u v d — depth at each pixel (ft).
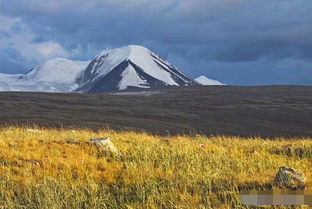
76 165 88.84
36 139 106.11
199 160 96.68
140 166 90.94
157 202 71.20
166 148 106.73
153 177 82.89
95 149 100.07
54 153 95.14
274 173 85.92
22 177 82.02
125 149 104.17
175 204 68.90
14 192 76.59
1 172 83.05
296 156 108.27
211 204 67.87
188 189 76.28
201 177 82.28
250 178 81.51
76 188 76.48
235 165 95.35
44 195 73.87
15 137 110.83
